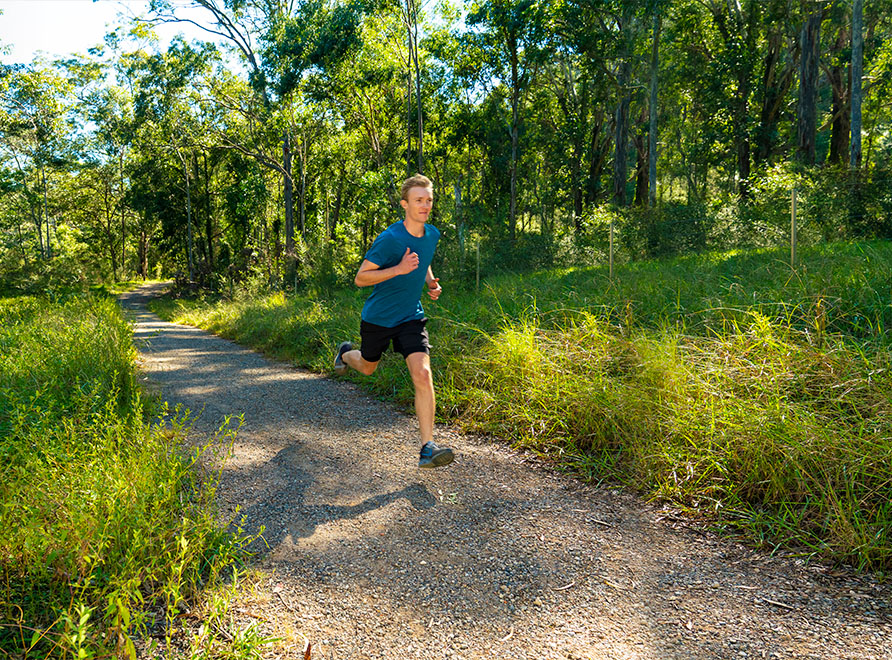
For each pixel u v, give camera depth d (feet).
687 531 10.01
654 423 13.02
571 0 80.84
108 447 10.73
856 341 13.57
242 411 17.79
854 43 55.72
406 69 92.48
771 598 7.90
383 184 85.56
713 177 113.80
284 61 84.79
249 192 118.21
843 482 10.09
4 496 9.06
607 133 99.86
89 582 7.15
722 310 18.08
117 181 183.01
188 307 95.50
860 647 6.79
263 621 7.36
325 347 27.14
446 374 19.20
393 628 7.32
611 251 25.68
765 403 12.33
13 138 143.95
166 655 6.39
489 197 118.62
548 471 12.88
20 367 17.01
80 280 121.80
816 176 48.83
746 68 80.59
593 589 8.21
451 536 9.82
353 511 10.75
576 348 17.21
